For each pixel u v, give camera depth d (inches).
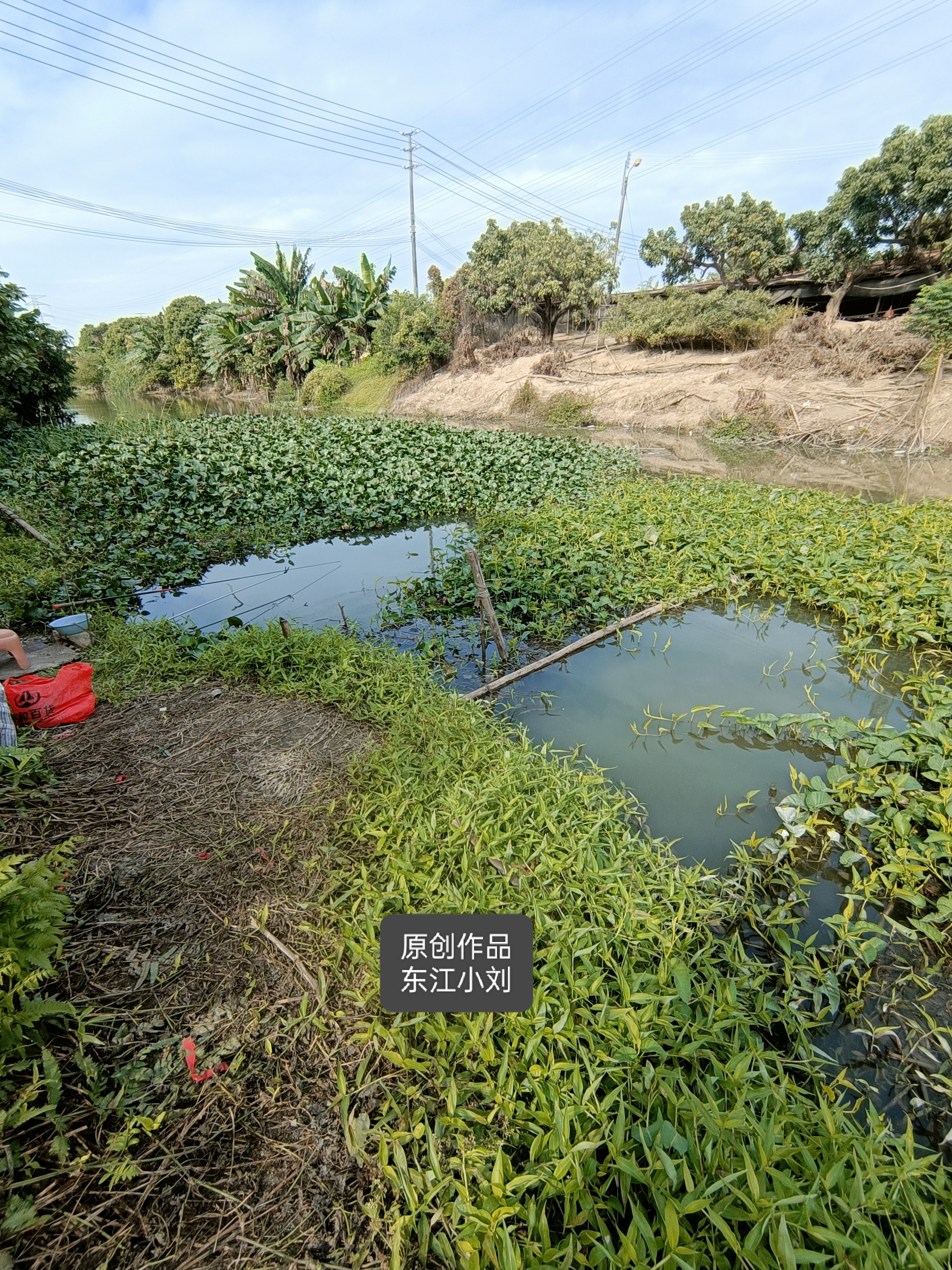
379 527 430.9
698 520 354.0
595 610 271.4
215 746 167.6
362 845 131.5
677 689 216.5
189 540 380.2
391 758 155.1
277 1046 93.7
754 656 240.1
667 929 115.6
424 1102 86.4
